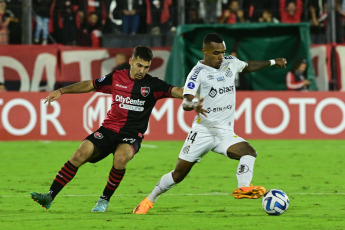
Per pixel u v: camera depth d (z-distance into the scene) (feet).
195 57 168.04
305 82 167.63
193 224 61.16
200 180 100.27
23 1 162.61
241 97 163.43
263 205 67.00
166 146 152.87
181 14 167.43
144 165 119.85
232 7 172.04
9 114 161.48
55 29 170.19
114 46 171.63
